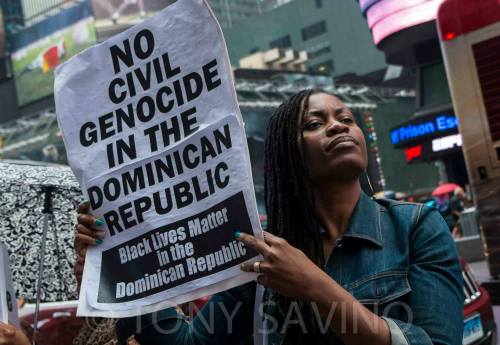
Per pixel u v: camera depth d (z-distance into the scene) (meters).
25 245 3.32
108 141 2.02
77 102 2.08
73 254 3.38
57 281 3.33
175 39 1.91
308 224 1.78
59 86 2.12
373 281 1.68
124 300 1.94
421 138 30.58
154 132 1.94
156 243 1.91
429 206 1.76
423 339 1.54
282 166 1.82
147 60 1.96
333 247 1.75
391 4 30.77
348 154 1.76
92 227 2.02
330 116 1.81
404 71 54.31
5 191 3.38
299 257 1.57
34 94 60.38
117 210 1.98
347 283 1.70
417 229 1.72
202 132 1.83
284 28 60.50
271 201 1.85
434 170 53.91
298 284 1.54
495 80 7.71
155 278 1.90
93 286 1.99
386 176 51.75
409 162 31.64
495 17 7.66
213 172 1.81
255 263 1.60
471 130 7.95
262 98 47.66
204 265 1.81
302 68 55.75
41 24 59.19
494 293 7.79
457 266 1.69
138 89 1.98
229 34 63.31
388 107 53.41
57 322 4.19
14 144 53.97
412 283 1.66
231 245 1.76
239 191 1.76
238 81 47.50
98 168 2.03
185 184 1.86
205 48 1.86
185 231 1.85
